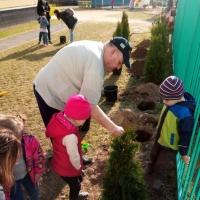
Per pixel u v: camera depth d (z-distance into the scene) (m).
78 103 2.19
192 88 3.01
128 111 4.35
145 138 3.95
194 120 2.45
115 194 2.31
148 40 10.28
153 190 2.97
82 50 2.52
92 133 4.19
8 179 1.55
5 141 1.49
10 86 6.38
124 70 7.26
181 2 7.47
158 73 5.98
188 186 2.40
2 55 9.46
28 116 4.86
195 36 3.25
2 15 16.00
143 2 29.50
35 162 2.24
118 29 8.05
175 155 3.49
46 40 10.84
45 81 2.75
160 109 4.85
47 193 3.05
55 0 33.34
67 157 2.41
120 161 2.17
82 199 2.92
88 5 31.64
